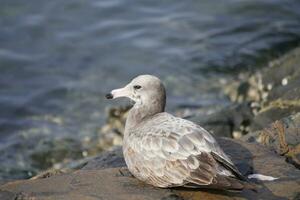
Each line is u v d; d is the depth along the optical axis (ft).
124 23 72.69
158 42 68.85
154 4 75.82
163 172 27.89
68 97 60.80
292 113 41.04
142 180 29.01
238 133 42.75
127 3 75.87
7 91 62.44
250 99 54.24
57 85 62.59
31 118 58.23
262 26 69.36
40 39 70.44
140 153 28.66
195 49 66.74
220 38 68.33
